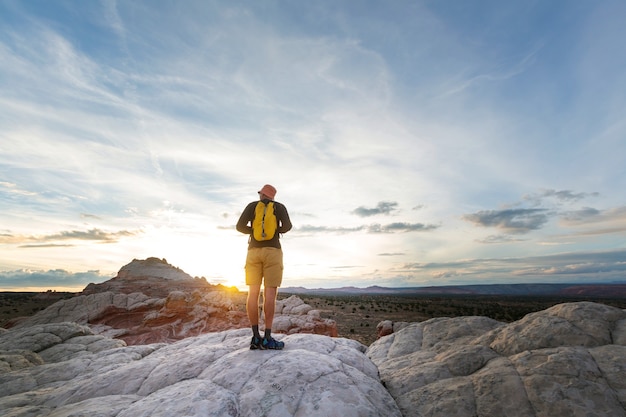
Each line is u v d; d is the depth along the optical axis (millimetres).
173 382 4812
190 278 46031
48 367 7613
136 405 4078
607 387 4258
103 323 27344
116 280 42531
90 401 4496
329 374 4477
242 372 4531
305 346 5629
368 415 3881
